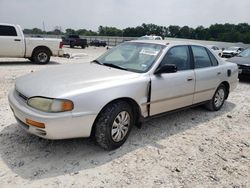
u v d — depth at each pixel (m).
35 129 3.20
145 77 3.94
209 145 4.11
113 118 3.53
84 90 3.28
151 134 4.36
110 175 3.12
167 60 4.35
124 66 4.29
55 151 3.58
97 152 3.62
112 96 3.46
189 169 3.37
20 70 9.98
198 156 3.73
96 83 3.50
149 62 4.20
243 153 3.93
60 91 3.21
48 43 12.52
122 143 3.81
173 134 4.43
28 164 3.23
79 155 3.52
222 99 5.96
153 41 4.75
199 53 5.16
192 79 4.76
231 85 6.08
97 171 3.18
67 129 3.18
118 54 4.70
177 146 3.99
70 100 3.14
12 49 11.66
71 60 14.96
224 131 4.75
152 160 3.52
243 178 3.27
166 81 4.22
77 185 2.90
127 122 3.79
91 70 4.06
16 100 3.51
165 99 4.30
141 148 3.83
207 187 3.03
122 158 3.51
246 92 8.24
